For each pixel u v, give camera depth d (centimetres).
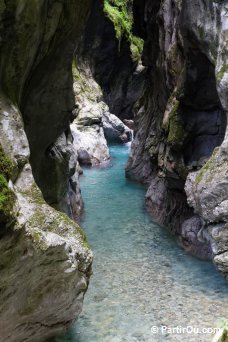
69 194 1266
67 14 808
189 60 1016
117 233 1262
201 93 1046
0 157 480
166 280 950
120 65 3206
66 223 617
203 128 1091
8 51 620
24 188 569
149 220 1389
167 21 1340
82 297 664
